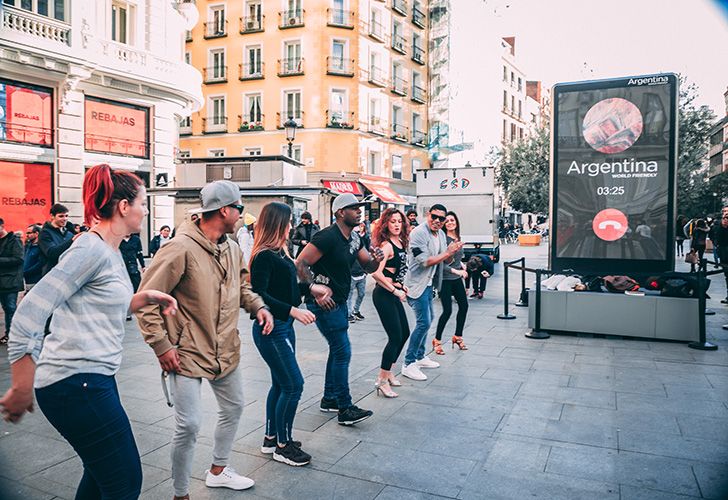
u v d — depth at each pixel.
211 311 2.90
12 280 7.13
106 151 17.70
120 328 2.22
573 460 3.56
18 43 14.45
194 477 3.35
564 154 7.77
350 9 32.56
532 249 31.16
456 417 4.38
